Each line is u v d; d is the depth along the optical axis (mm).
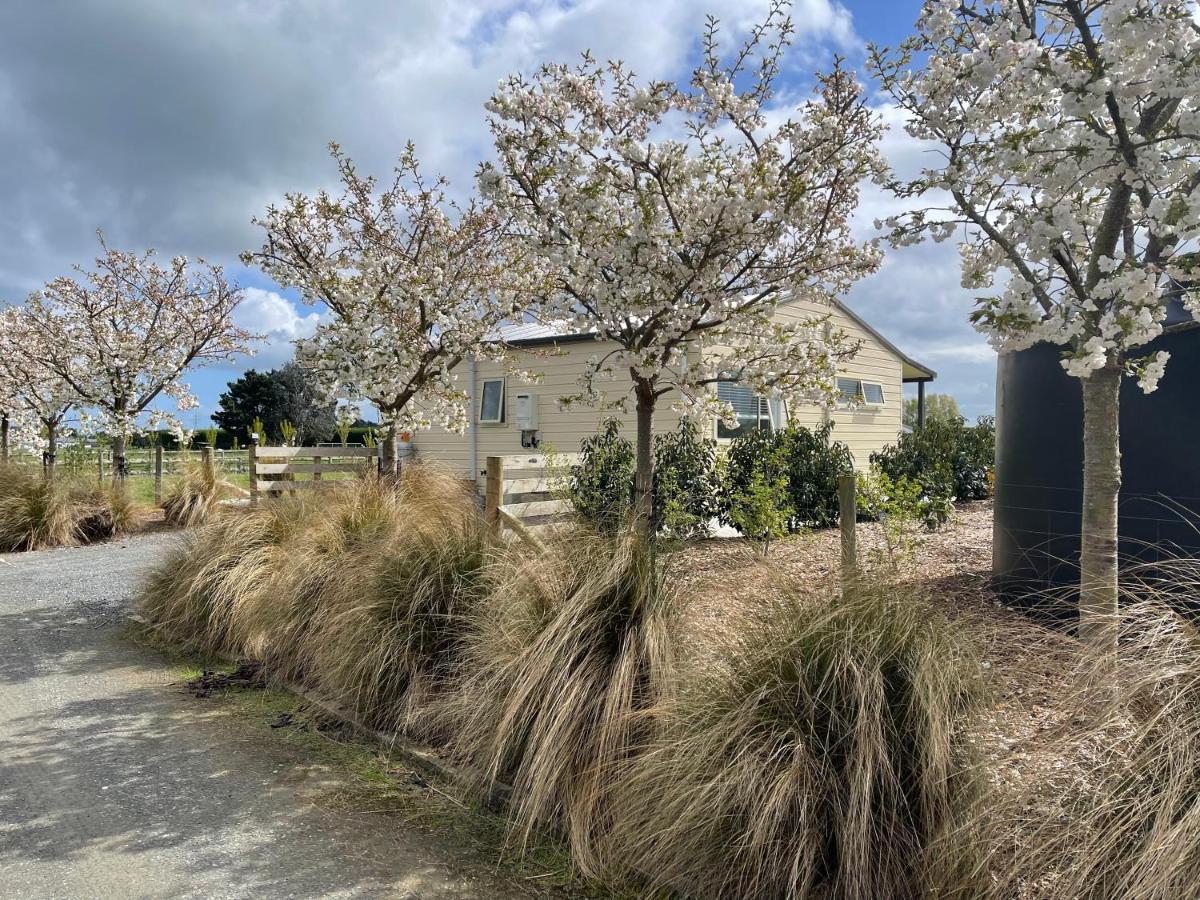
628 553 3500
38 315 12531
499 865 2807
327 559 4992
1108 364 3018
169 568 6180
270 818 3117
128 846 2889
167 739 3914
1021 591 5211
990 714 2527
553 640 3258
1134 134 3010
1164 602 2627
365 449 9688
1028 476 5164
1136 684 2305
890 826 2371
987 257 3516
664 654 3182
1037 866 2162
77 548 9914
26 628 6105
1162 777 2107
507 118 4844
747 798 2412
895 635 2684
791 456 8930
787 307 10828
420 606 4133
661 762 2650
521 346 11016
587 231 4664
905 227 3398
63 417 13805
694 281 4602
